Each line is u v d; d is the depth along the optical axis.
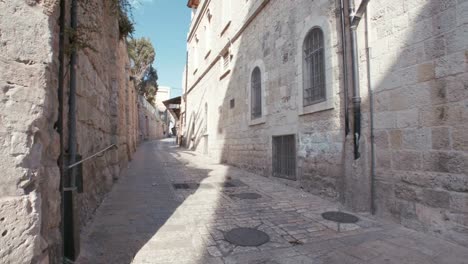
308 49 6.57
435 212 3.62
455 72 3.42
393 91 4.23
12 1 1.67
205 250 3.23
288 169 7.27
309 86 6.53
